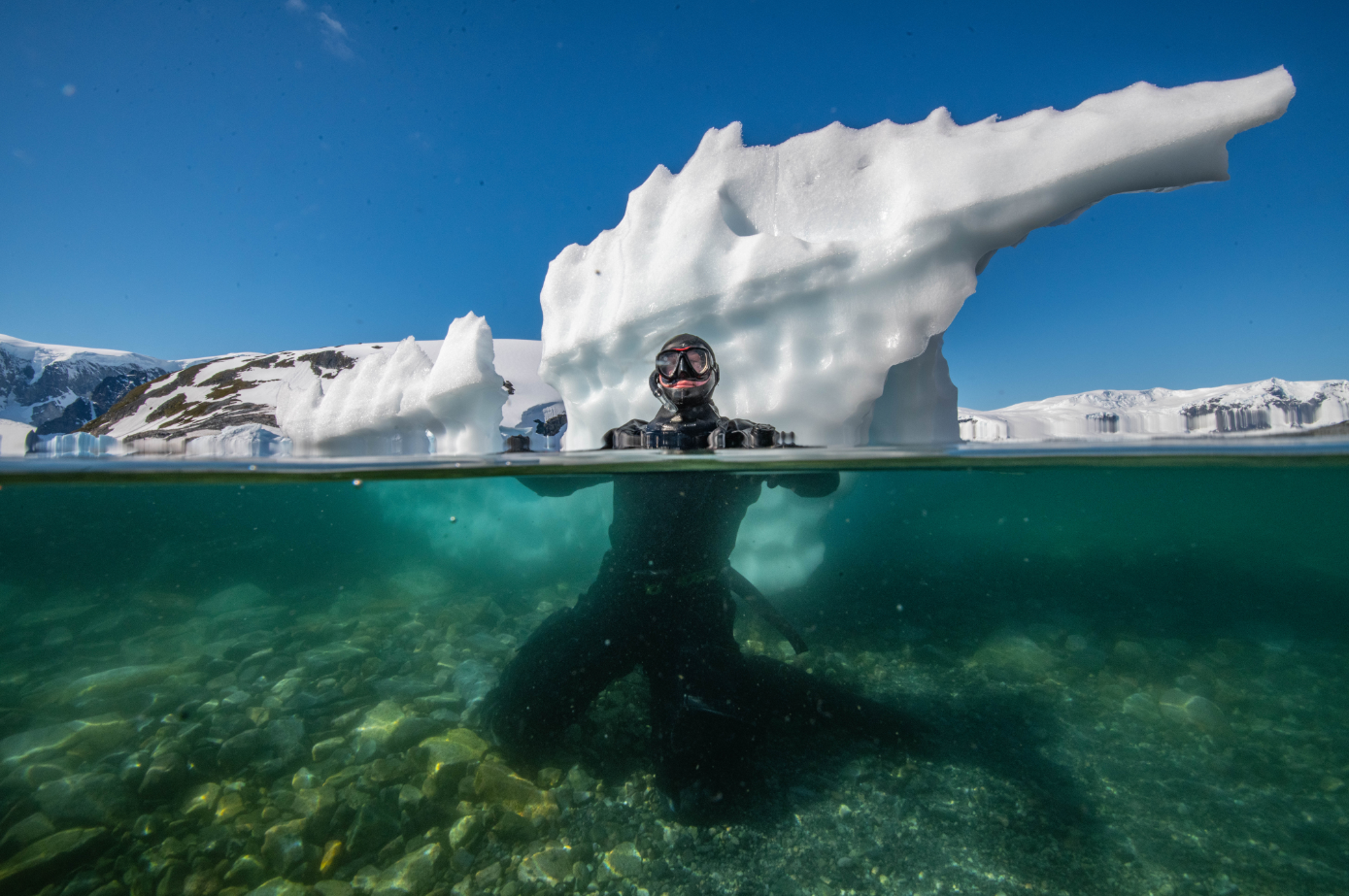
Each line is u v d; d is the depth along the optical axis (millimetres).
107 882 2217
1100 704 3807
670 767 2799
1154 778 3020
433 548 8750
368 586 7215
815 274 4902
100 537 8789
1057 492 9359
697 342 3758
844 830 2602
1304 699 3916
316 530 9109
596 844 2506
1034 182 4352
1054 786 2936
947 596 6445
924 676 4234
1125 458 4613
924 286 4727
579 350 5805
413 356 6633
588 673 3342
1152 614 5863
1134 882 2320
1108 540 13250
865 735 3328
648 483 3680
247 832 2484
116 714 3480
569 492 4727
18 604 6785
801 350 5020
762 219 5434
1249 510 11320
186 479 4965
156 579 8000
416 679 4012
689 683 3084
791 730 3332
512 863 2379
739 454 3424
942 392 6426
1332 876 2338
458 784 2789
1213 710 3674
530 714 3141
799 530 6547
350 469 4598
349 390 6621
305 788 2750
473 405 6004
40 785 2734
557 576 7684
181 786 2775
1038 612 5902
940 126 5094
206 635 5180
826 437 5062
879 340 4855
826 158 5375
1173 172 4184
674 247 5371
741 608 5629
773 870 2371
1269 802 2824
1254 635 5262
